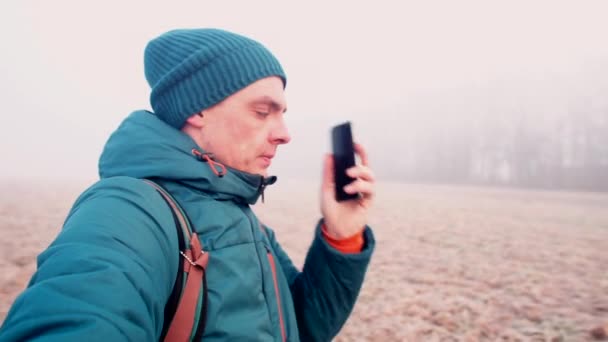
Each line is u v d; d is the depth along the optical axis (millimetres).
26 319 566
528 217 13094
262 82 1052
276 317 1048
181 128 1074
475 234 9570
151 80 1126
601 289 5125
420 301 4801
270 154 1092
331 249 1262
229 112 1027
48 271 640
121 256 683
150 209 824
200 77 1004
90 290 607
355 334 3955
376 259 7105
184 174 949
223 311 887
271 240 1537
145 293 692
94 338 557
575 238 8945
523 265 6512
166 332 804
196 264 846
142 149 969
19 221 9609
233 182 1031
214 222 956
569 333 3770
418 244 8422
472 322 4148
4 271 5133
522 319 4203
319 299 1292
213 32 1069
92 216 745
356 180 1245
